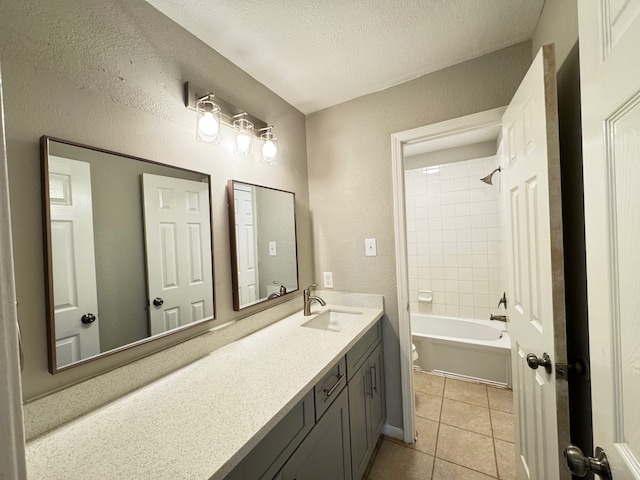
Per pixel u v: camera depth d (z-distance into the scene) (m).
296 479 0.90
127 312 1.00
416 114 1.70
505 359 2.34
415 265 3.34
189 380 1.02
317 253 2.07
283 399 0.86
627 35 0.44
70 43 0.88
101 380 0.90
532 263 1.07
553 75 0.89
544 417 1.00
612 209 0.50
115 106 0.99
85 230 0.90
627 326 0.47
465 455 1.61
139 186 1.05
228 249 1.43
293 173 1.93
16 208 0.76
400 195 1.76
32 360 0.77
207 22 1.21
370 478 1.48
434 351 2.62
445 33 1.35
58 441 0.73
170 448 0.68
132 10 1.04
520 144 1.16
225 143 1.43
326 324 1.85
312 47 1.41
